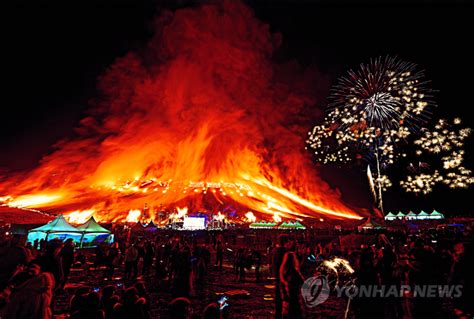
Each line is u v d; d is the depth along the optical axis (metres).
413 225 37.16
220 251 20.39
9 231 32.81
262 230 41.41
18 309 4.33
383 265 6.91
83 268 20.45
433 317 6.34
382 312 5.78
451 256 8.62
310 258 17.31
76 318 4.46
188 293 8.35
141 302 4.74
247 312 9.73
